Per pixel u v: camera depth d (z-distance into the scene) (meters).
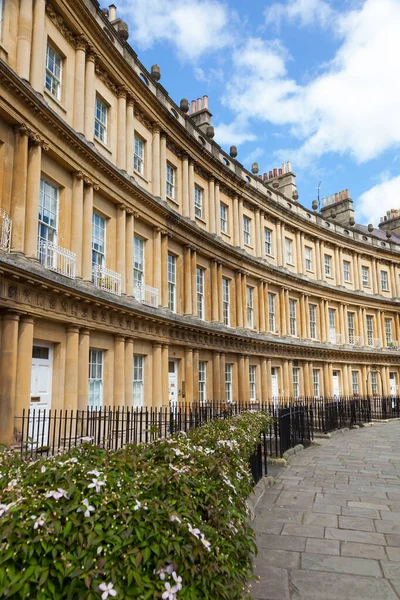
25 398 11.09
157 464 4.49
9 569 2.89
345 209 42.19
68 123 14.12
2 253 10.47
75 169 13.96
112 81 16.88
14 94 11.25
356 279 39.28
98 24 15.06
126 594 2.98
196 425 12.36
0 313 10.70
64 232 13.66
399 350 41.12
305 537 6.57
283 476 10.61
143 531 3.29
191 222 21.89
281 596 4.80
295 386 31.95
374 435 18.62
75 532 3.15
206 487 4.36
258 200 28.91
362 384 38.19
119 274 16.02
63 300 12.77
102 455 4.30
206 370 22.89
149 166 19.09
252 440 8.19
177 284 21.22
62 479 3.57
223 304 25.48
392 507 8.07
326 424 19.42
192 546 3.42
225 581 3.64
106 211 16.11
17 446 10.48
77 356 13.30
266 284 29.45
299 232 33.84
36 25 12.42
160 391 18.22
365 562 5.70
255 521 7.29
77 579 2.97
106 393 15.17
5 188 11.17
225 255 25.06
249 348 26.58
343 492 9.12
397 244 44.06
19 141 11.60
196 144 22.38
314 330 34.91
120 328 15.79
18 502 3.31
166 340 18.97
